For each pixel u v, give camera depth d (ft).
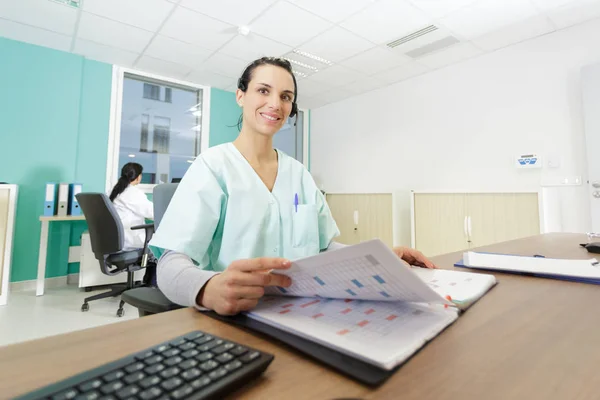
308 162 16.52
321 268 1.32
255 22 8.45
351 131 14.47
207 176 2.45
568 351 1.04
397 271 1.17
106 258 7.22
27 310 7.50
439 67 11.18
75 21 8.34
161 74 11.85
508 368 0.93
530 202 8.39
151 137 12.06
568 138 8.43
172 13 8.02
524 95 9.25
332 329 1.16
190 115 13.07
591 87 7.91
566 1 7.47
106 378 0.78
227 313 1.37
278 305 1.49
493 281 1.91
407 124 12.27
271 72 2.76
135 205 8.41
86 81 10.37
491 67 9.96
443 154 11.14
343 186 14.82
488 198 9.14
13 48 9.16
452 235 9.87
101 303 8.14
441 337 1.15
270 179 2.93
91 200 6.93
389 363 0.90
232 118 13.74
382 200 12.21
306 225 2.87
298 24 8.53
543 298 1.65
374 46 9.72
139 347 1.08
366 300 1.52
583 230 8.13
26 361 0.97
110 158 10.73
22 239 9.20
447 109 11.05
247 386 0.86
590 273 2.05
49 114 9.64
